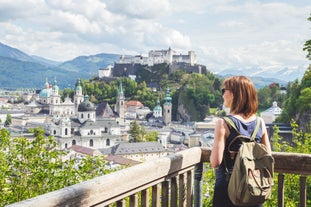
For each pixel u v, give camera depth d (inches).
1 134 811.4
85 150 6043.3
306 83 3572.8
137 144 6432.1
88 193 187.5
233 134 220.4
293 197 705.0
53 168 772.6
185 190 279.6
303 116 3275.1
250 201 206.1
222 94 237.8
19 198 748.6
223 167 224.4
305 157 264.1
